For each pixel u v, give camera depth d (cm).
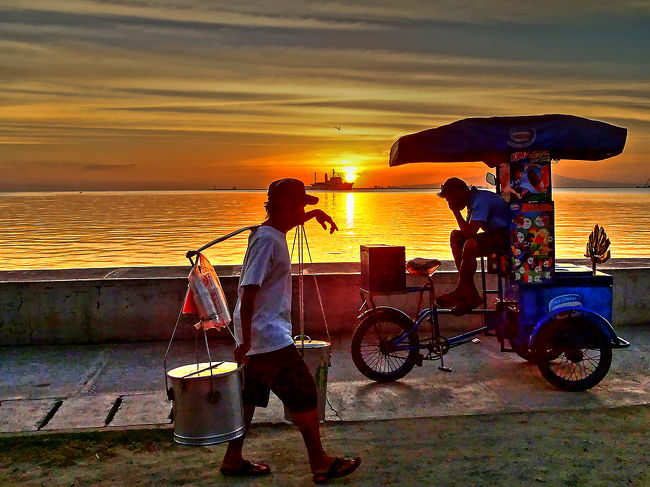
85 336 749
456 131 575
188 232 8044
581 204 16025
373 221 9425
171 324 758
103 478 415
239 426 402
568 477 409
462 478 409
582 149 577
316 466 402
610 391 577
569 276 598
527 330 592
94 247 6094
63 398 563
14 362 679
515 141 573
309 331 782
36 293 740
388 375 609
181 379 387
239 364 400
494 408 536
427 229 7712
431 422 506
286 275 395
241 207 16662
